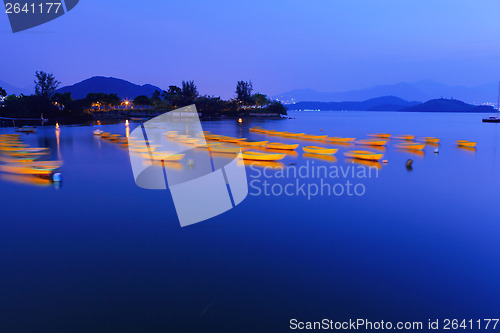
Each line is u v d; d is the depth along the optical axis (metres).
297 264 7.96
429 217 11.39
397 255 8.47
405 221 10.98
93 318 5.98
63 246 8.87
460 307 6.35
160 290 6.85
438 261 8.16
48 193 13.74
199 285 7.04
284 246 8.97
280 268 7.77
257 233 9.84
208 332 5.65
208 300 6.52
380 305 6.40
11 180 15.77
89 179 16.02
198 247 8.87
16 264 7.87
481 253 8.62
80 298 6.55
